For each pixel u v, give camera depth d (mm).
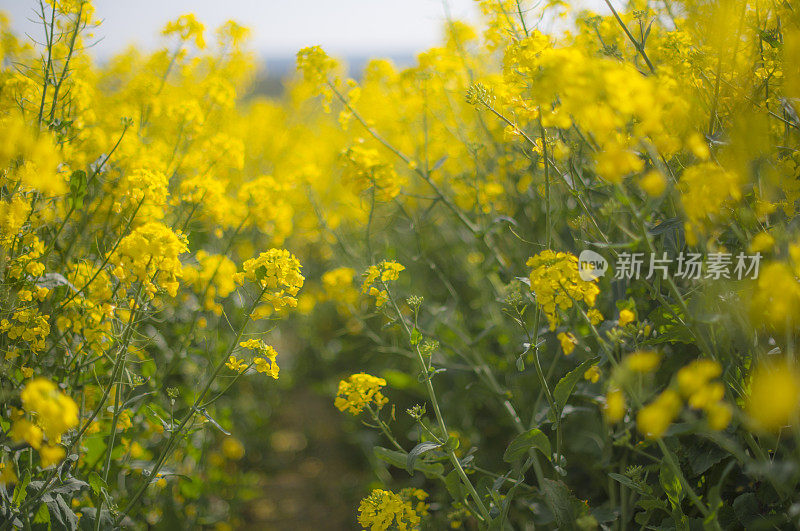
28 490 1910
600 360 2055
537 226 3240
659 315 2021
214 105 3750
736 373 1771
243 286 2076
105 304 2184
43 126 2289
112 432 2088
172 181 3191
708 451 1907
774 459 1812
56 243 2533
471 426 3506
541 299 1806
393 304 2201
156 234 1964
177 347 2971
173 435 2039
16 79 2428
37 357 2246
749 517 1747
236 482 3697
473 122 3854
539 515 2275
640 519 1886
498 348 3816
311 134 5805
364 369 4953
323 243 5238
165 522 2848
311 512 3762
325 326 5445
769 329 1836
